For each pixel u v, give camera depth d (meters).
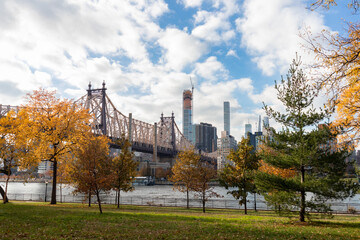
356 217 28.47
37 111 39.03
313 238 14.27
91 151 26.98
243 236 14.56
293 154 20.61
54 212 24.80
